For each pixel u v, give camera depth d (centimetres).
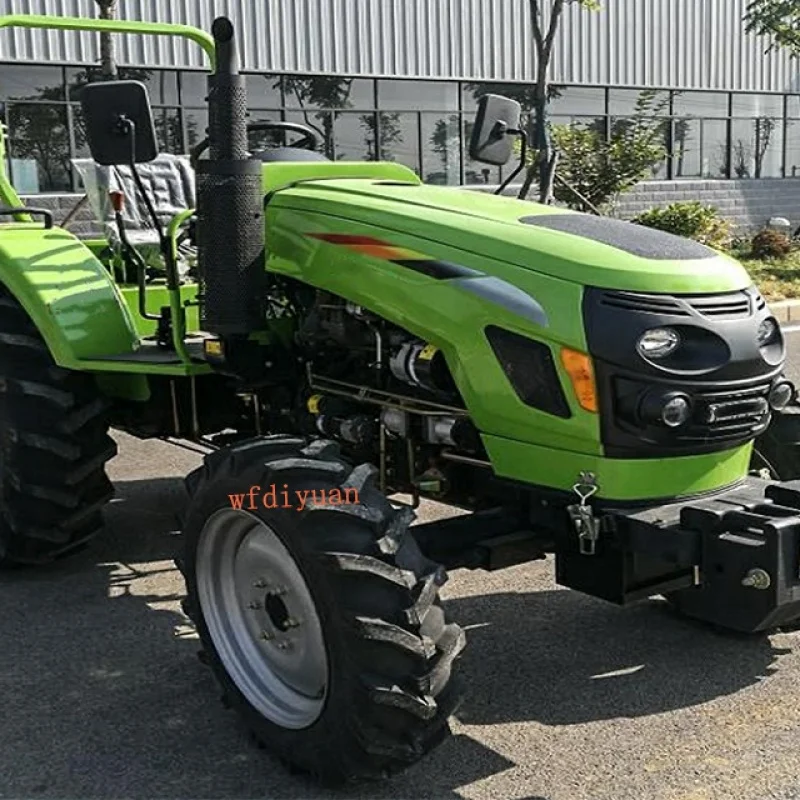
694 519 303
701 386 311
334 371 382
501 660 388
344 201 369
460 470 365
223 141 356
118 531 536
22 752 327
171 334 435
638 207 1867
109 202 540
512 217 352
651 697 359
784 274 1441
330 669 289
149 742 332
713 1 1952
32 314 420
